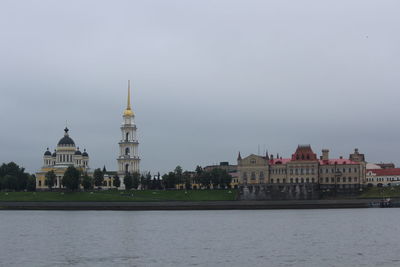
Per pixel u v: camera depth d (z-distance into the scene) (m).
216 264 99.00
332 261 100.25
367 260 100.94
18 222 195.62
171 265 98.75
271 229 159.25
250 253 111.00
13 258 107.81
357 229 154.88
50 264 100.75
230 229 161.62
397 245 120.25
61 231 159.62
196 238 139.12
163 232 154.88
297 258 103.88
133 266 98.19
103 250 117.69
